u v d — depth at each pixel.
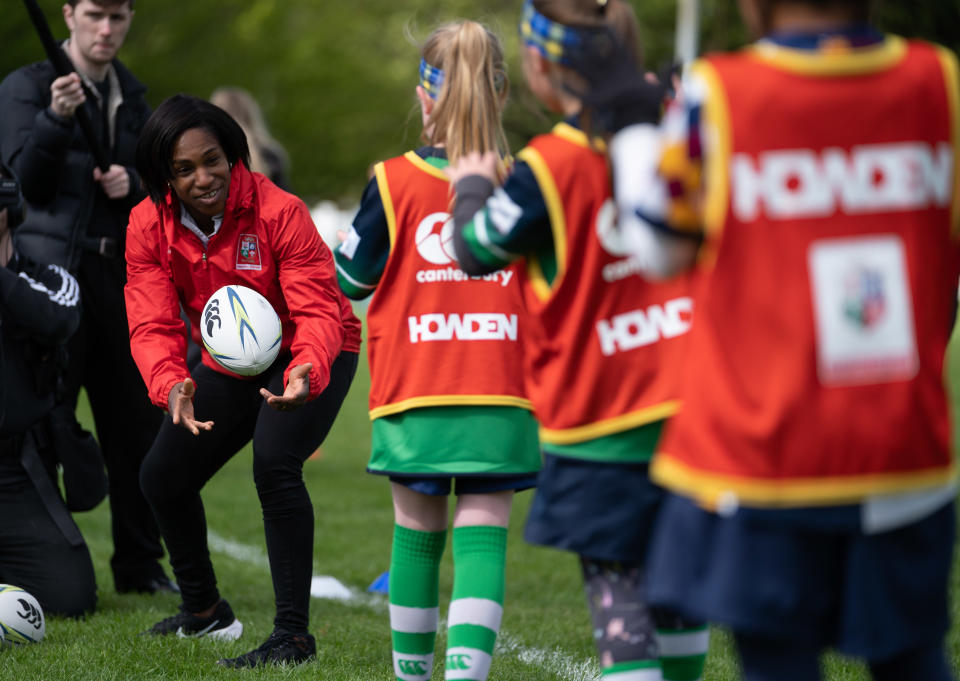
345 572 14.86
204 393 10.19
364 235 8.12
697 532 4.87
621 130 5.64
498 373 7.96
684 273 5.18
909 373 4.73
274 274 10.14
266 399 9.14
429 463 7.91
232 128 9.84
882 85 4.74
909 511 4.74
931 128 4.80
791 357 4.67
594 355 5.90
